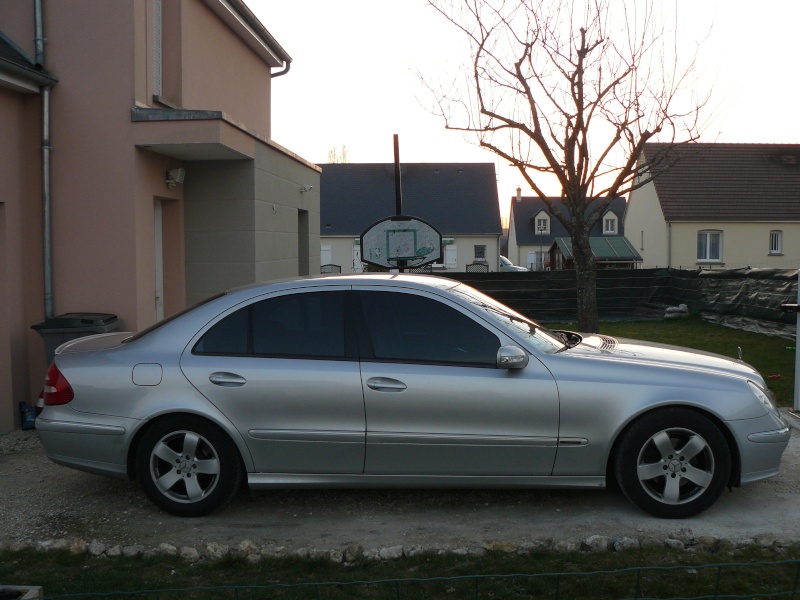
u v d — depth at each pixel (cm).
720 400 487
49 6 809
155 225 958
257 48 1323
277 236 1129
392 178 5619
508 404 486
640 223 4009
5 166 773
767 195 3678
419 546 446
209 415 493
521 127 1013
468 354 499
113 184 816
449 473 493
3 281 776
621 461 492
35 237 814
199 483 508
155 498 504
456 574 411
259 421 494
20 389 796
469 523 495
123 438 500
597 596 379
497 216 5403
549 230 6756
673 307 1886
